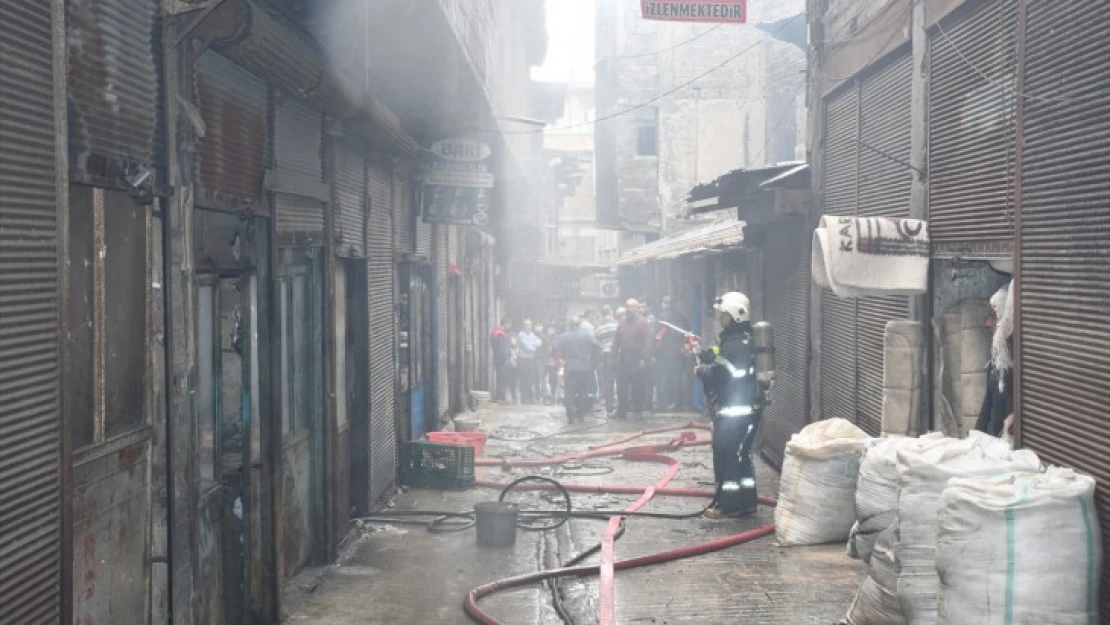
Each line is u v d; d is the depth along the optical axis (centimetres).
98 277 430
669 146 2842
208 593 566
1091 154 516
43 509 374
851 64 980
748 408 940
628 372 1759
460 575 771
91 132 415
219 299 599
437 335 1465
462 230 1778
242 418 634
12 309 354
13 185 356
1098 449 503
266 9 636
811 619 646
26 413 363
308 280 809
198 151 538
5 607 348
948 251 734
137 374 466
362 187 956
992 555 448
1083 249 523
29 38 368
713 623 641
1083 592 448
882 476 614
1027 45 593
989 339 767
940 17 743
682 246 1955
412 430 1248
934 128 766
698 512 955
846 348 1008
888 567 576
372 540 884
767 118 2736
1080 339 525
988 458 528
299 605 699
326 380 809
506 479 1173
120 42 444
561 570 747
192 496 516
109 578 438
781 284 1291
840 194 1041
